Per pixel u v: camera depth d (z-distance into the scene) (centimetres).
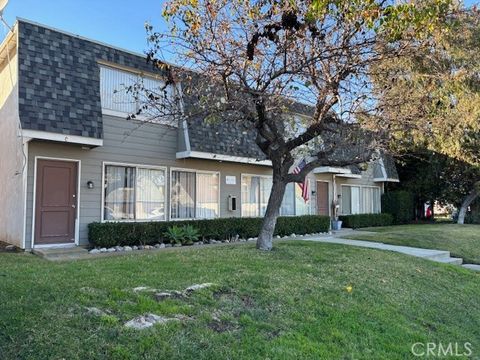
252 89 710
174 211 1272
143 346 350
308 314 496
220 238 1286
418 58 780
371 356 429
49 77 977
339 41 653
